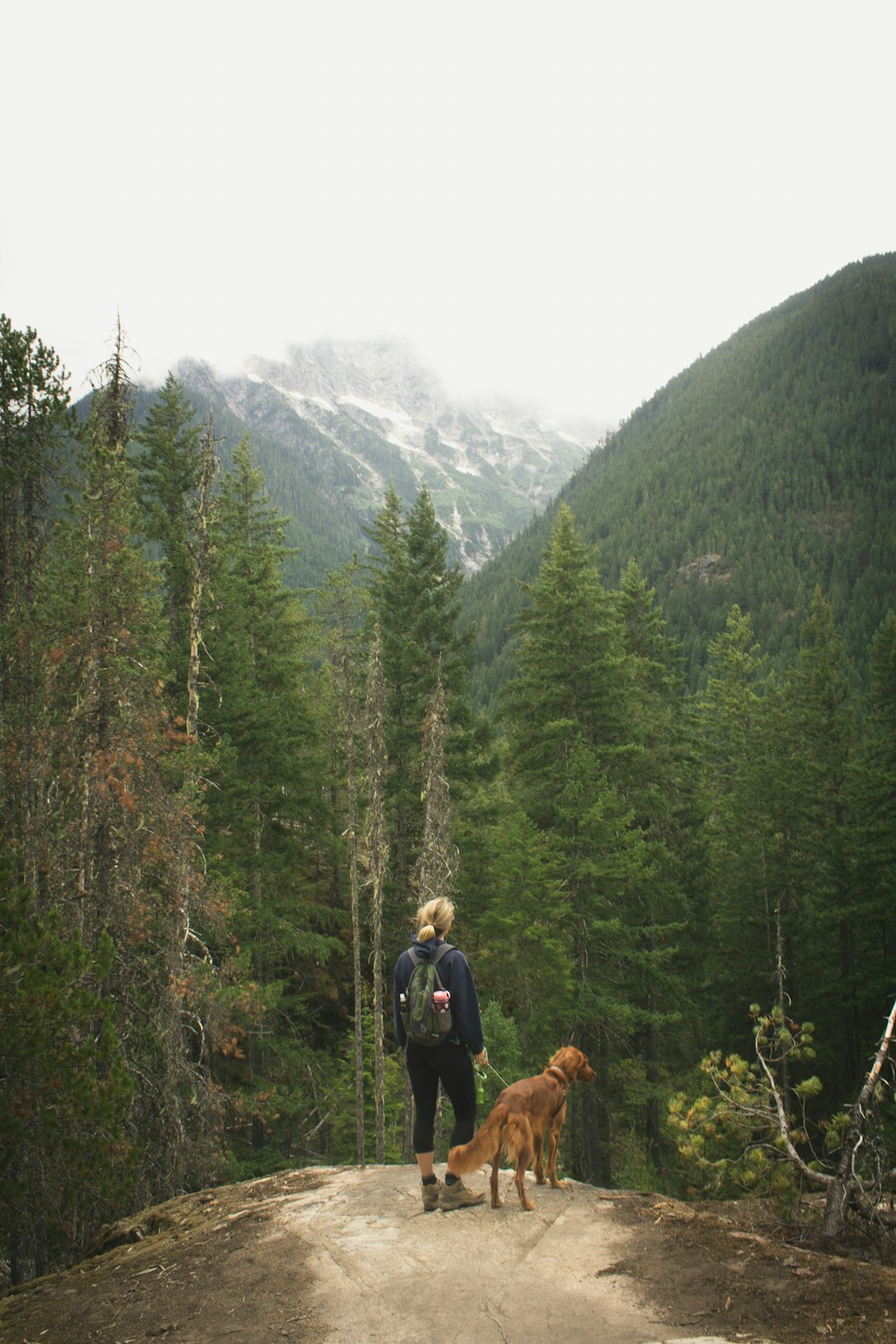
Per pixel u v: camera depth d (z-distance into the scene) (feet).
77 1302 16.03
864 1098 22.98
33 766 43.75
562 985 67.56
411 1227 17.28
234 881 66.85
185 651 69.41
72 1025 32.96
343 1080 76.28
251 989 52.54
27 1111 29.78
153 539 73.92
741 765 108.47
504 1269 15.20
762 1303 13.56
